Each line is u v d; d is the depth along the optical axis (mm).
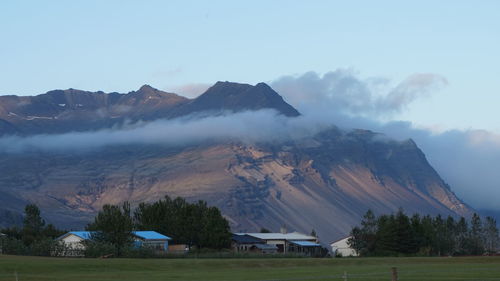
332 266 125375
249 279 83312
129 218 161000
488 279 81375
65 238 180000
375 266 123062
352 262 134250
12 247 149500
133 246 156375
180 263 116375
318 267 121125
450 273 94062
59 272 97750
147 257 151750
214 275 92875
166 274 95625
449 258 150250
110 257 146250
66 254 151000
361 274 92125
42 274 94500
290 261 129000
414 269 106375
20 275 89875
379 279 82938
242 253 171500
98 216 158625
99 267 104438
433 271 99375
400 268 111000
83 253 150875
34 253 150250
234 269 112312
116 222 155375
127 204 169500
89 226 196750
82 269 101375
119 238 155000
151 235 195125
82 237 177625
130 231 159125
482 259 147375
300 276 89062
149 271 103812
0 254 137375
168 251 174500
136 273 98312
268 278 85062
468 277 85188
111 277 88500
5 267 97250
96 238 155250
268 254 174625
